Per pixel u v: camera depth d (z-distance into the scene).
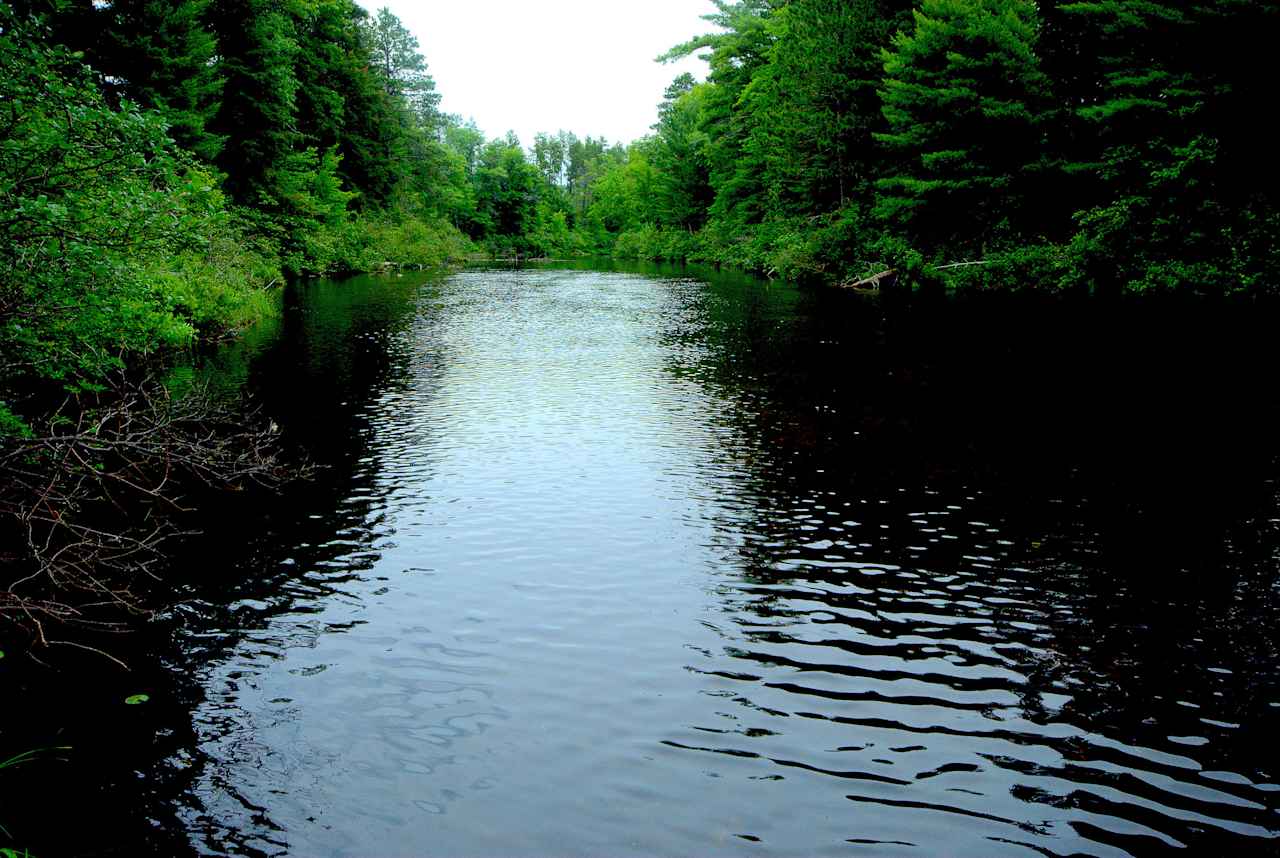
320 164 53.28
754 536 8.86
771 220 52.19
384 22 84.38
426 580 7.83
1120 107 23.36
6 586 7.45
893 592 7.50
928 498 9.92
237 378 17.33
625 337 23.83
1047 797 4.80
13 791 4.84
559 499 10.05
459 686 6.02
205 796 4.82
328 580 7.83
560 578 7.86
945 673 6.15
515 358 20.20
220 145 32.88
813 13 41.66
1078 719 5.56
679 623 6.97
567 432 13.20
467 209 95.38
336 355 20.45
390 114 68.19
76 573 7.71
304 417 14.17
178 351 19.95
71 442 7.38
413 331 25.14
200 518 9.47
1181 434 12.40
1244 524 8.89
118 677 6.14
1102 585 7.55
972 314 26.08
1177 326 21.77
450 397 15.78
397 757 5.19
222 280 23.95
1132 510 9.40
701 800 4.79
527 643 6.64
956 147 32.06
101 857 4.32
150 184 7.99
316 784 4.93
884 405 14.73
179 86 31.22
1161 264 22.97
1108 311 24.42
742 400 15.35
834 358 19.56
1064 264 26.45
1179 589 7.44
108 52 29.38
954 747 5.28
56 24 27.14
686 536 8.88
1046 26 30.67
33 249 6.93
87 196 7.34
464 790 4.88
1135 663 6.24
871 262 38.31
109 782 4.94
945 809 4.71
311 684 6.04
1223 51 21.42
